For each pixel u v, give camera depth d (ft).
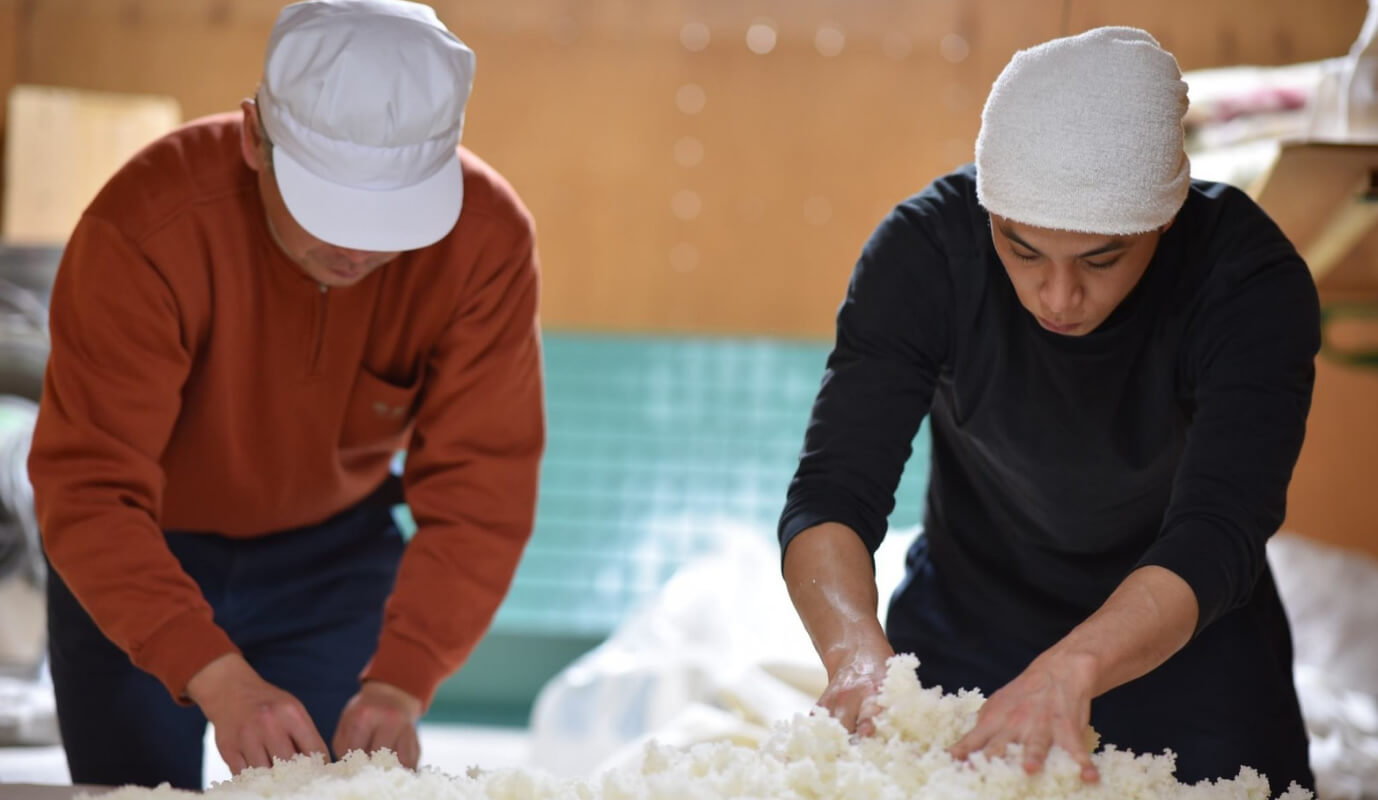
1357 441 12.98
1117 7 11.84
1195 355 4.71
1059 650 4.03
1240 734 5.10
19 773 9.63
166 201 5.25
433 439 5.91
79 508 5.20
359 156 4.95
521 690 13.33
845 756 4.13
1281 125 8.57
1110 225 4.11
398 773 4.24
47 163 11.77
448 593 5.73
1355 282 9.24
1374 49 6.64
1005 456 5.15
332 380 5.73
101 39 12.09
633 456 13.52
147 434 5.36
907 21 12.25
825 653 4.43
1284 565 12.03
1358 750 9.18
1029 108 4.15
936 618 5.60
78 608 5.67
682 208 12.48
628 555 13.23
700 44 12.33
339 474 6.10
